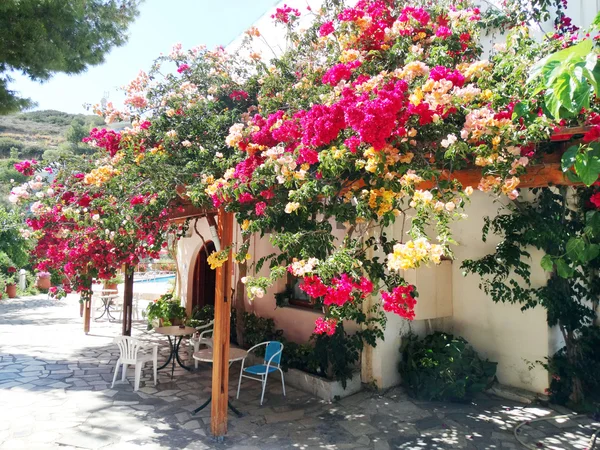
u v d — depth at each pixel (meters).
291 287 7.36
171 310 9.63
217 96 5.41
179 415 5.11
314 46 5.09
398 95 2.80
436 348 5.68
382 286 5.67
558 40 3.41
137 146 4.73
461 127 3.21
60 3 7.62
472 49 4.02
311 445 4.34
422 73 3.16
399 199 3.34
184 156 4.71
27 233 6.43
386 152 3.04
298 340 7.01
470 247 6.15
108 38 8.80
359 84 3.36
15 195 4.64
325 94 3.84
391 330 5.93
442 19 4.05
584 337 5.46
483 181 3.11
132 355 6.17
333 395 5.56
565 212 5.14
